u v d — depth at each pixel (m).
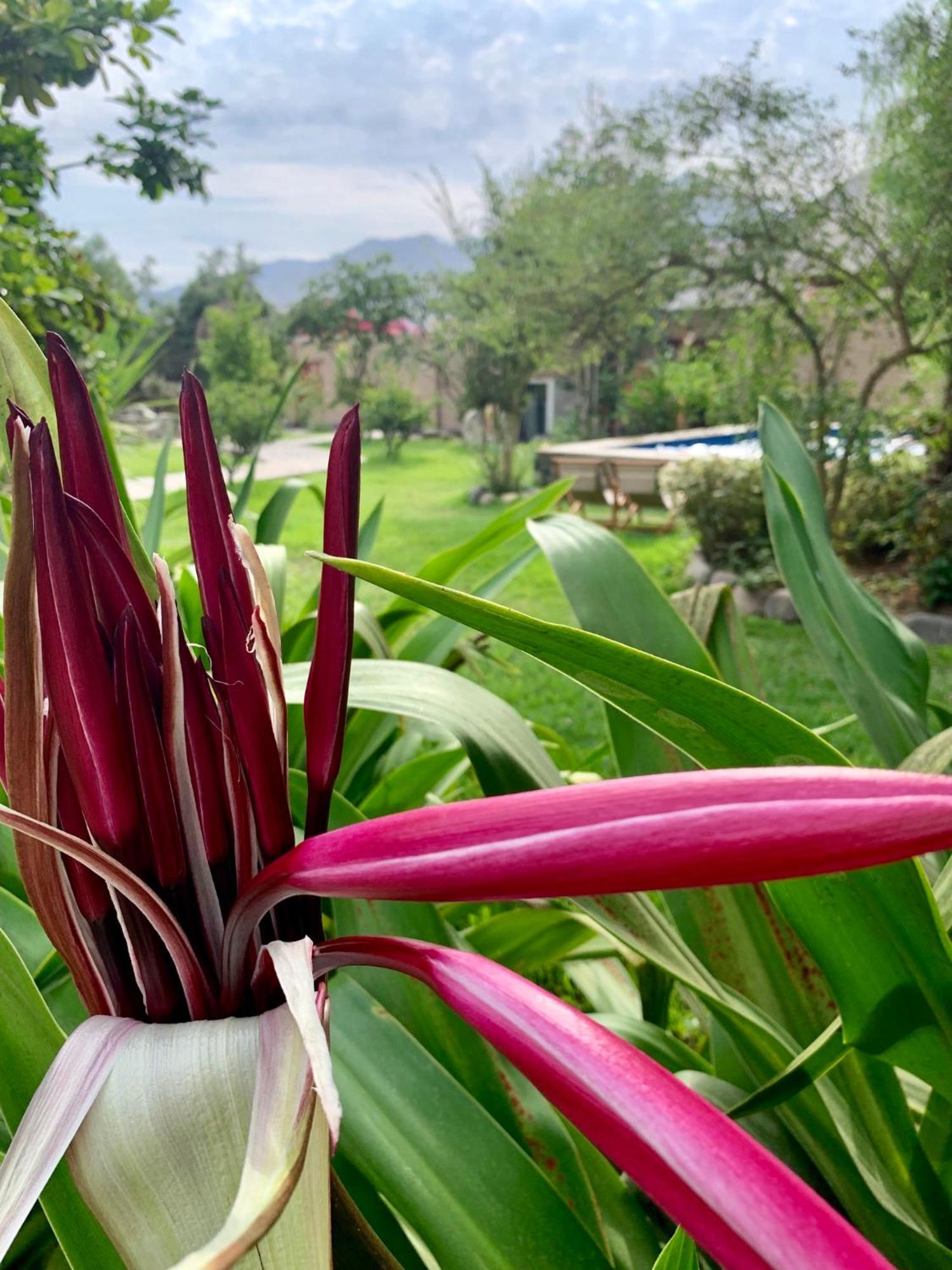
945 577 5.54
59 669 0.28
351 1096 0.49
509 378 11.19
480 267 9.18
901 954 0.42
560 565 0.67
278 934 0.31
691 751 0.38
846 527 6.41
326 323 17.61
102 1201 0.25
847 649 0.73
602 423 13.34
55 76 2.23
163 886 0.29
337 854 0.25
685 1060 0.70
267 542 1.17
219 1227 0.25
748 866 0.20
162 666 0.31
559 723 3.68
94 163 2.54
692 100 6.15
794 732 0.35
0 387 0.40
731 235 6.39
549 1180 0.46
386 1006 0.58
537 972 1.32
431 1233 0.45
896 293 6.01
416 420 15.94
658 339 7.90
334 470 0.32
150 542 1.09
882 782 0.20
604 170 7.21
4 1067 0.36
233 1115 0.26
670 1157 0.21
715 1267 0.53
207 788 0.30
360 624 0.90
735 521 6.28
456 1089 0.49
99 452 0.32
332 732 0.33
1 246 2.29
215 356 15.38
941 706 0.97
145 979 0.30
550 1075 0.23
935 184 5.60
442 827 0.24
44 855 0.29
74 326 2.52
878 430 6.31
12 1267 0.51
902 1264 0.55
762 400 0.86
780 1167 0.20
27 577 0.28
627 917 0.54
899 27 5.61
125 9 2.20
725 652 0.83
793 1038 0.62
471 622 0.32
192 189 2.66
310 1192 0.26
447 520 10.05
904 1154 0.56
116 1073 0.27
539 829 0.22
